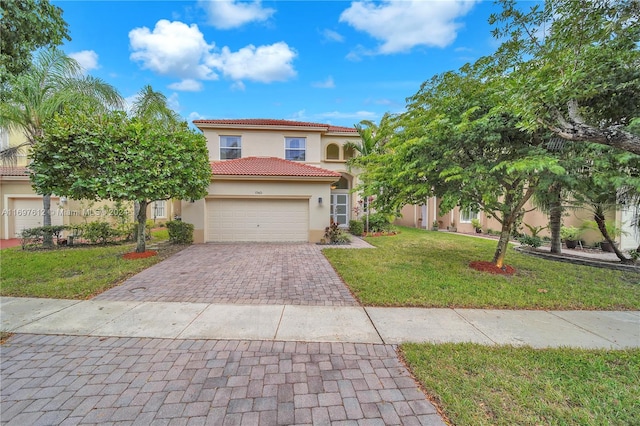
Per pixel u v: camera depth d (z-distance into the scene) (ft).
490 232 60.80
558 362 11.35
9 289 20.06
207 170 35.63
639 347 12.67
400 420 8.22
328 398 9.16
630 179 19.26
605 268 29.30
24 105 33.88
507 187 25.14
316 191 45.14
